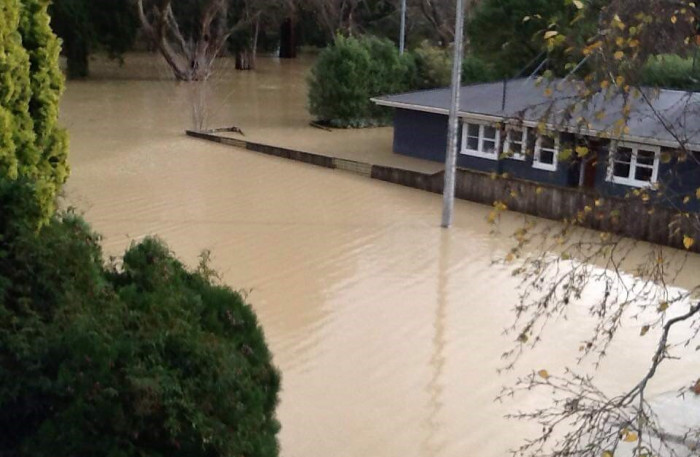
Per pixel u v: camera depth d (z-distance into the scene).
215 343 7.08
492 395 12.90
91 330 6.75
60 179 10.15
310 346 14.46
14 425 6.86
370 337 14.91
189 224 21.19
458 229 21.72
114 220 21.20
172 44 52.06
